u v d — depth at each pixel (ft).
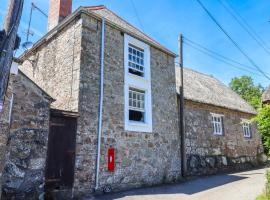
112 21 33.19
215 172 46.03
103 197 25.90
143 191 29.14
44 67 35.42
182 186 32.71
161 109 37.83
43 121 24.21
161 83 38.99
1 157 17.10
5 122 17.69
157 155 35.19
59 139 25.44
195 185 33.45
